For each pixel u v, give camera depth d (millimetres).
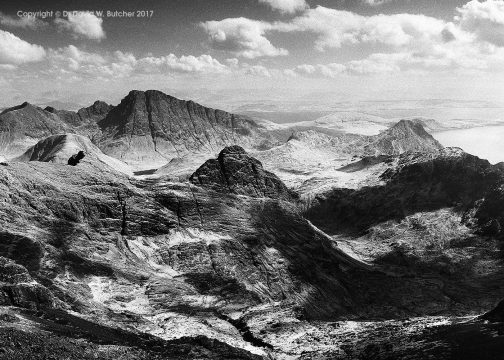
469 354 127375
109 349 109062
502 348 127500
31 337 98562
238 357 136750
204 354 134500
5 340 93188
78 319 136750
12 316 113062
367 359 140625
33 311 129125
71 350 100188
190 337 149875
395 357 135125
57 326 117812
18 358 89125
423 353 133750
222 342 148000
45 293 145000
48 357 94188
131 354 111188
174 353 129625
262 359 144500
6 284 139000
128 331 146625
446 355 129625
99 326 137375
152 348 129500
